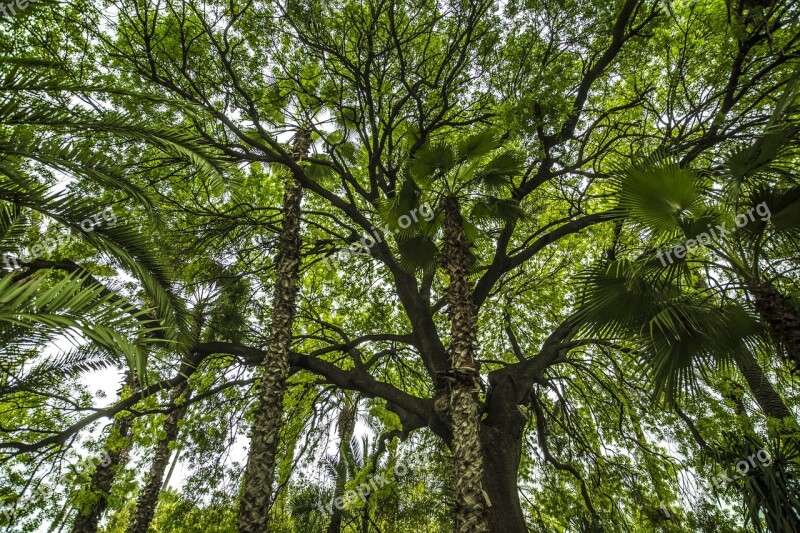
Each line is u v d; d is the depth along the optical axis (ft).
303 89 27.61
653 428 30.50
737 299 15.49
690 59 24.07
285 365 21.22
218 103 25.67
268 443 19.03
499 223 25.95
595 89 28.99
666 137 24.44
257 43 25.03
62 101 13.82
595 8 24.25
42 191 11.48
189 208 29.19
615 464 30.17
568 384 34.88
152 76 21.70
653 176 15.37
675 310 14.82
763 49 20.10
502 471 22.36
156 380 24.06
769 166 15.03
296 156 27.73
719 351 15.48
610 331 16.74
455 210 21.43
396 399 26.14
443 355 26.66
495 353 38.19
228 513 27.45
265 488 18.20
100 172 12.64
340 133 33.63
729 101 21.70
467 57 27.30
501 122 23.44
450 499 30.19
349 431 36.47
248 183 29.66
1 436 22.94
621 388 30.53
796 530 15.14
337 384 26.94
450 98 28.89
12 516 22.29
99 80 22.61
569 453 32.19
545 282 35.60
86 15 21.30
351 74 28.60
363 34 25.90
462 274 19.54
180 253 27.09
